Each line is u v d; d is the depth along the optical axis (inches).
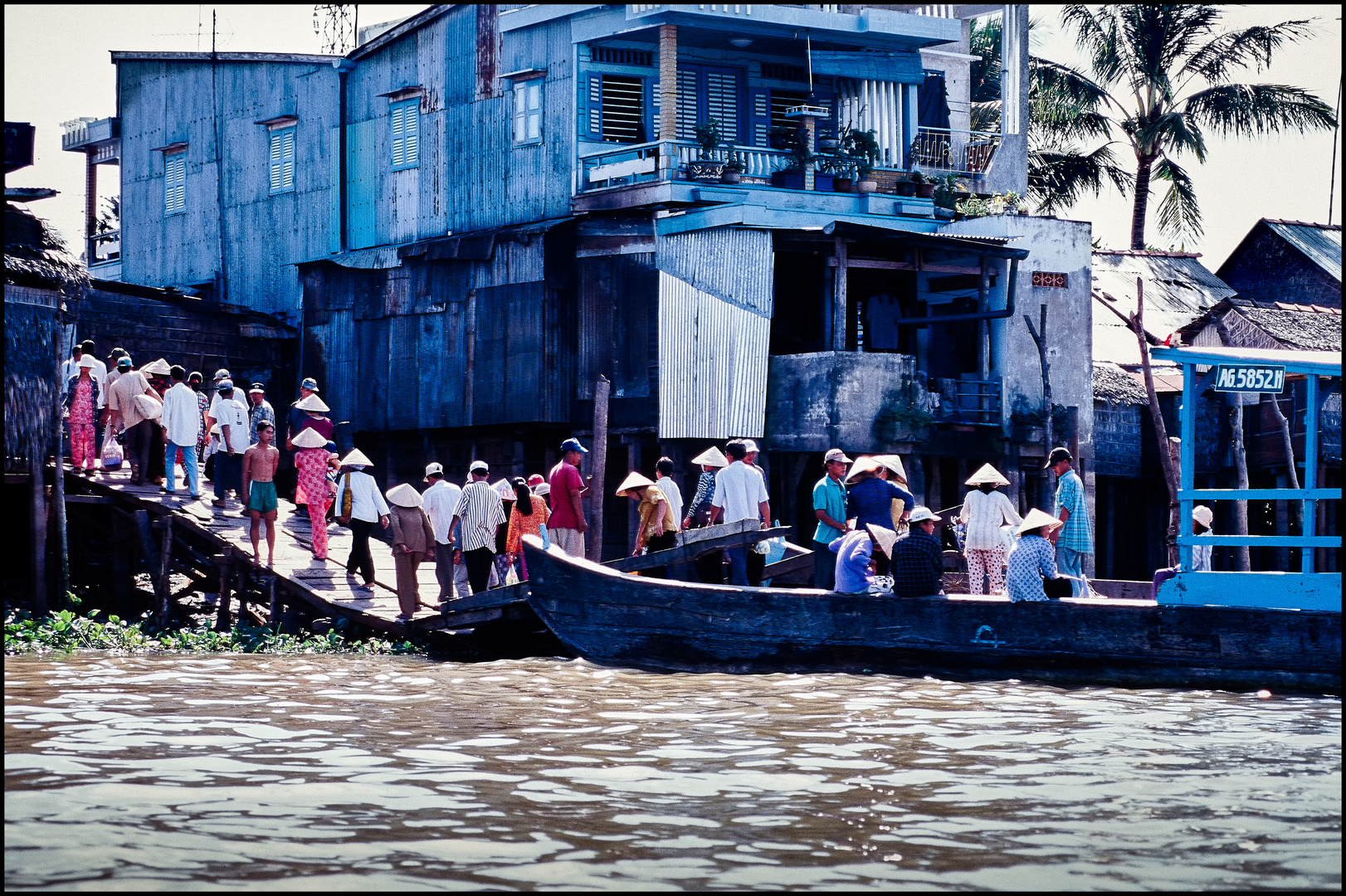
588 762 415.2
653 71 1147.9
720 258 1053.2
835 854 315.9
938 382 1096.8
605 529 1094.4
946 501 1171.3
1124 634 581.0
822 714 505.7
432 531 736.3
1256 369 572.1
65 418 916.0
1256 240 1581.0
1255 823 344.8
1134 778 395.2
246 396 1262.3
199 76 1443.2
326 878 293.4
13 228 777.6
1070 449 1132.5
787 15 1101.7
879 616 610.9
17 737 438.0
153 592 844.0
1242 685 567.8
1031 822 344.8
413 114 1250.6
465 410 1143.0
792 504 1041.5
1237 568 1136.2
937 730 472.4
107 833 325.1
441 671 627.8
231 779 385.7
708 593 629.3
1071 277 1173.1
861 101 1185.4
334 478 897.5
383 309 1214.9
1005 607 597.3
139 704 512.1
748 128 1187.3
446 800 364.8
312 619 767.7
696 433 1047.6
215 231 1423.5
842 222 1018.7
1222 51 1624.0
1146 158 1684.3
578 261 1101.1
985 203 1218.6
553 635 708.0
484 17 1192.2
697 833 333.1
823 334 1176.2
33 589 765.9
